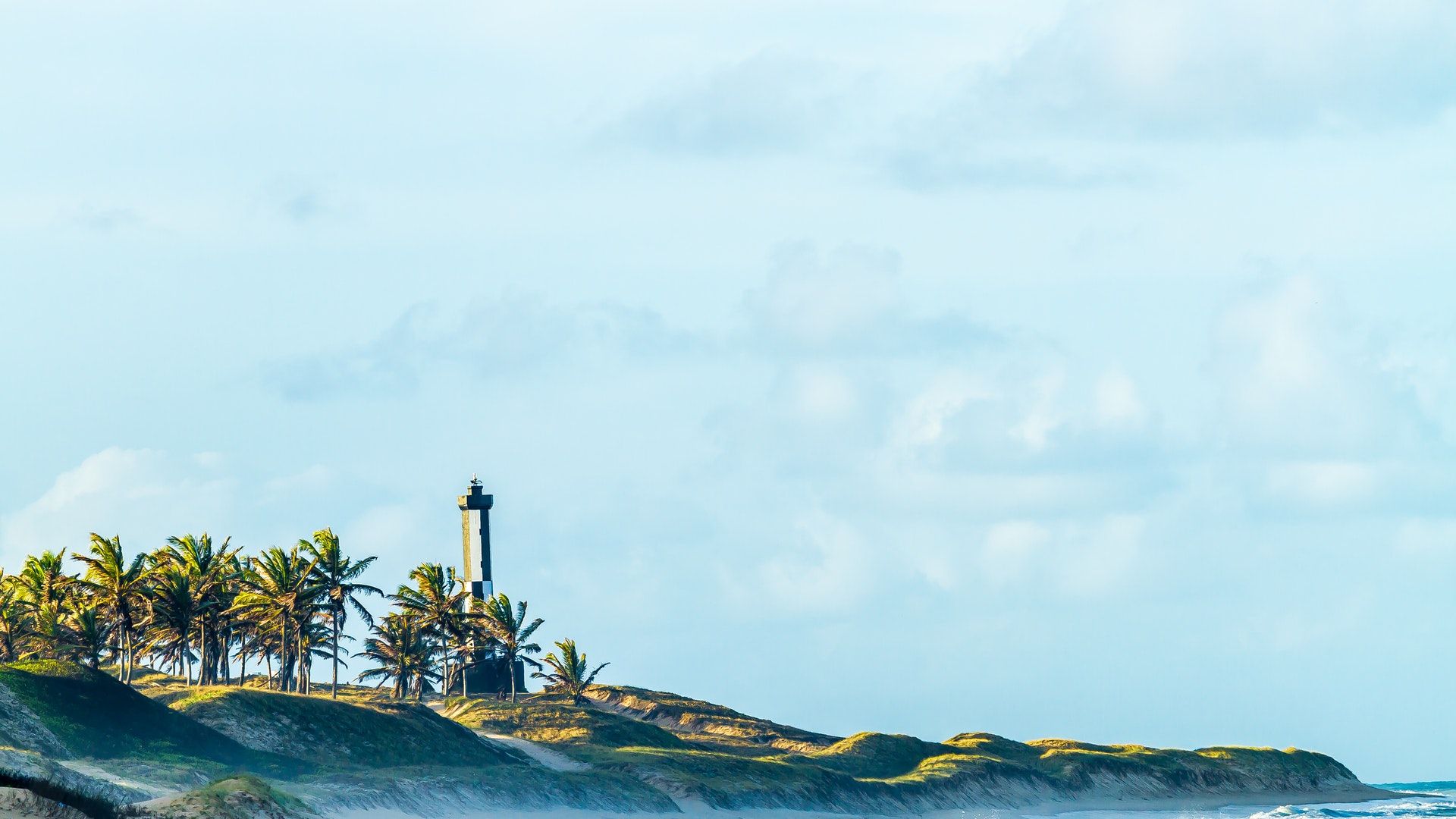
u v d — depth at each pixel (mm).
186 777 179250
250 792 123312
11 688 192875
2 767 127688
